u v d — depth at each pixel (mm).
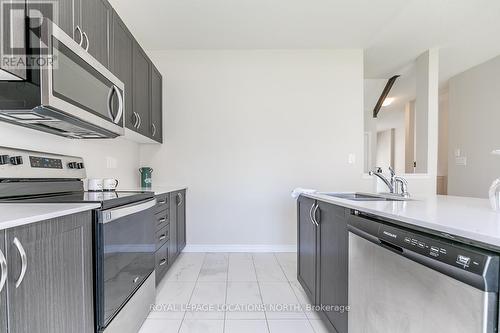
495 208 1021
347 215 1314
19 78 1152
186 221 3273
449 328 707
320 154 3279
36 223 870
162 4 2350
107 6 1860
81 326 1121
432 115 3418
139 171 3217
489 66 3814
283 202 3279
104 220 1229
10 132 1472
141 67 2539
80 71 1420
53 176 1682
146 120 2682
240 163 3271
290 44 3129
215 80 3262
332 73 3281
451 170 4566
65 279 1020
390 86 4758
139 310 1666
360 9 2459
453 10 2566
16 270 790
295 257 3064
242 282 2387
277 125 3277
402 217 918
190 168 3268
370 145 6426
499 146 3695
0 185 1333
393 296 944
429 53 3395
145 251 1770
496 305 604
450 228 734
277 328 1710
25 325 823
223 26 2719
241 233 3281
